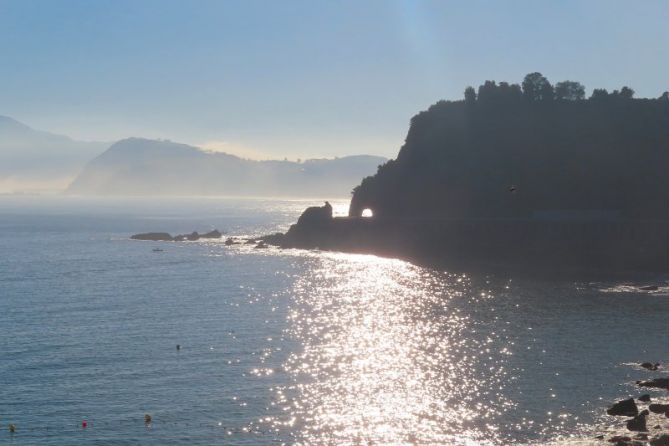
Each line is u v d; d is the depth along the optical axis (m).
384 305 153.88
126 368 105.31
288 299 162.12
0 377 101.19
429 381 99.19
